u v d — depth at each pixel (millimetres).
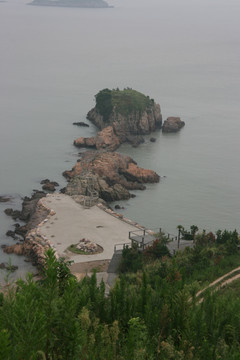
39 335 22531
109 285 80312
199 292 59625
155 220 138250
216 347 36156
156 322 37938
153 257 86500
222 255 81500
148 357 29906
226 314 43312
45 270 25828
